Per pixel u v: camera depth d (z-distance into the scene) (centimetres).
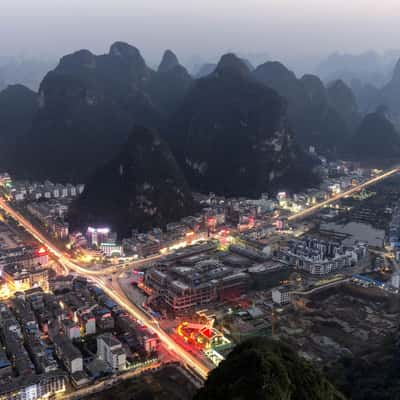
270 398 13400
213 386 14775
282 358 15612
